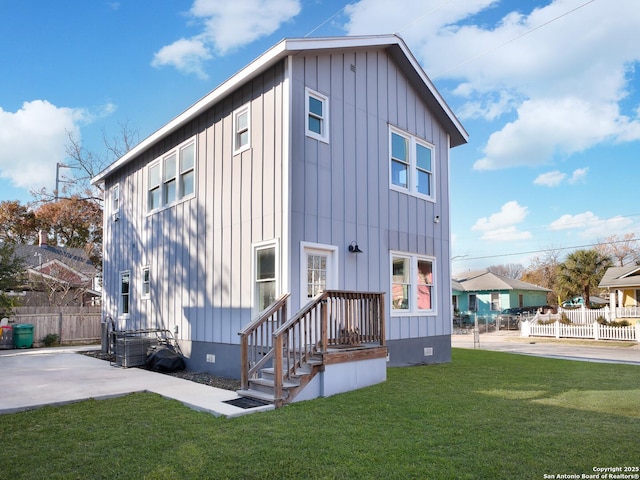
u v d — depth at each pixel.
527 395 6.89
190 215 10.62
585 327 23.25
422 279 11.20
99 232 29.36
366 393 7.02
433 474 3.79
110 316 13.87
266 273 8.45
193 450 4.34
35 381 8.02
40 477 3.76
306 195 8.45
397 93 10.95
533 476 3.74
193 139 10.73
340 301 7.52
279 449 4.37
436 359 11.27
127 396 6.82
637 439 4.64
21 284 16.84
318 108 8.97
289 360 6.93
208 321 9.71
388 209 10.30
